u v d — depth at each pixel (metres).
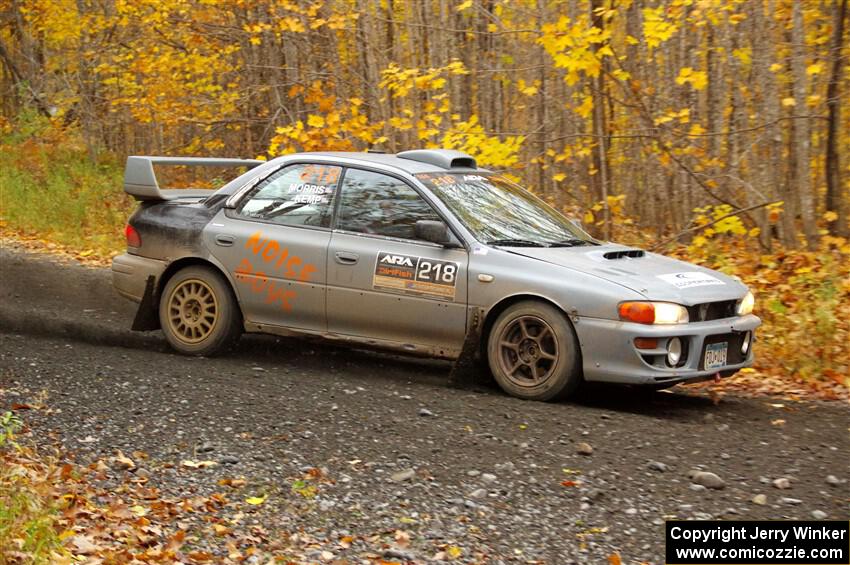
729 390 7.43
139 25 17.80
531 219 7.52
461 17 14.77
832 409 6.79
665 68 13.45
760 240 11.70
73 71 22.75
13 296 10.17
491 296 6.78
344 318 7.34
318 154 7.78
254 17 16.00
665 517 4.64
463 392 6.84
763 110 12.48
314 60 15.28
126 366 7.21
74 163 19.23
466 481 5.06
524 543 4.35
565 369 6.54
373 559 4.16
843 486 5.07
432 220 7.11
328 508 4.68
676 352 6.48
